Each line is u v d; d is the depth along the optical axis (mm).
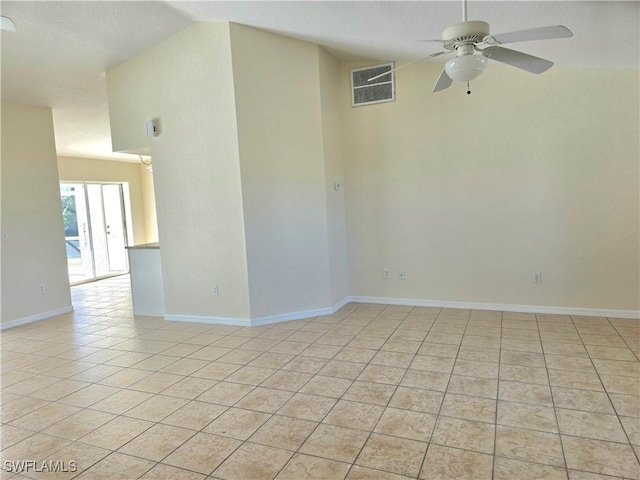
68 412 2775
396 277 5094
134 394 3010
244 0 3461
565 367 3113
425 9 3113
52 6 3430
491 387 2857
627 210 4098
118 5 3588
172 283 4812
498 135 4461
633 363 3135
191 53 4332
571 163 4227
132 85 4715
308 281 4703
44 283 5359
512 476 1975
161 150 4633
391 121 4898
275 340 3998
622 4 2697
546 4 2797
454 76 2475
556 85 4195
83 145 7305
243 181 4301
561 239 4344
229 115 4254
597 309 4297
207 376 3258
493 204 4562
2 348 4148
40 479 2092
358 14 3389
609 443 2188
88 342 4246
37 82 4707
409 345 3715
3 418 2719
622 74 3992
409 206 4934
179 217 4652
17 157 5102
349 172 5160
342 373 3197
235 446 2316
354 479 2004
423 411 2592
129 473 2117
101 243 8875
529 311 4543
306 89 4543
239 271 4449
